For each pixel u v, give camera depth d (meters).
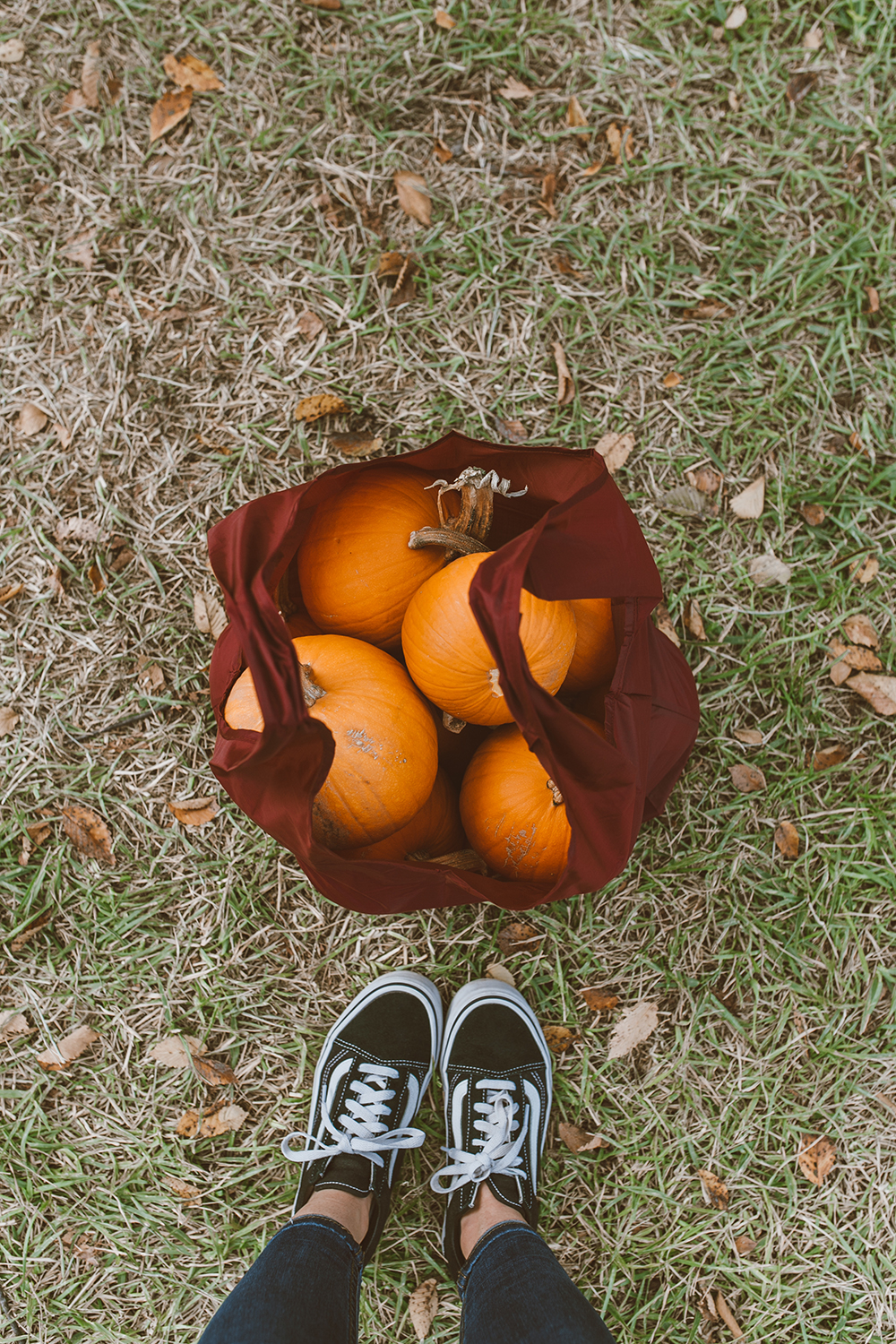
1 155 1.61
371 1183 1.42
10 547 1.59
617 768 0.93
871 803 1.60
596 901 1.56
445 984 1.58
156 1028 1.56
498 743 1.22
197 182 1.60
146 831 1.56
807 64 1.62
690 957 1.58
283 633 0.88
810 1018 1.58
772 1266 1.56
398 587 1.16
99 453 1.59
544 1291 1.19
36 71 1.61
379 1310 1.51
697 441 1.61
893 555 1.61
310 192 1.61
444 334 1.60
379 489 1.17
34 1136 1.55
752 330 1.63
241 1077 1.55
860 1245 1.56
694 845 1.58
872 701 1.60
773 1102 1.58
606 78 1.62
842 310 1.63
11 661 1.58
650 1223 1.56
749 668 1.60
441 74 1.61
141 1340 1.53
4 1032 1.55
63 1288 1.54
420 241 1.61
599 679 1.28
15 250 1.60
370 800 1.07
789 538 1.62
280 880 1.56
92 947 1.56
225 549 1.00
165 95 1.60
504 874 1.24
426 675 1.09
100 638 1.58
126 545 1.58
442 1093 1.56
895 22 1.62
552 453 1.10
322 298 1.60
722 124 1.63
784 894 1.58
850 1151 1.58
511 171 1.62
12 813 1.57
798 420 1.62
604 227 1.62
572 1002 1.56
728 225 1.63
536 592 0.93
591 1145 1.54
